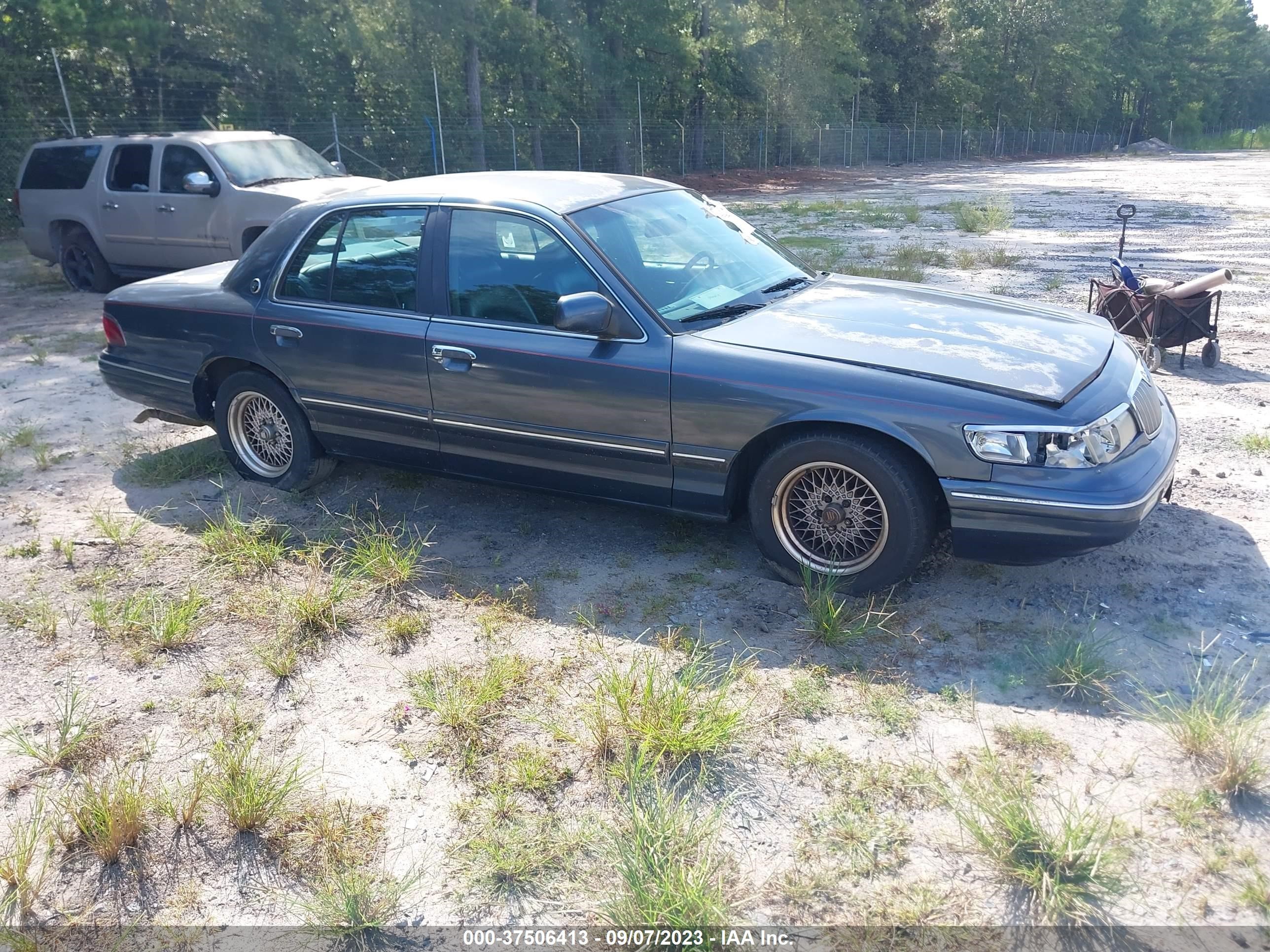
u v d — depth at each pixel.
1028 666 3.64
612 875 2.74
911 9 61.28
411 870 2.79
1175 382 7.29
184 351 5.48
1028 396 3.74
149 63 23.86
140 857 2.90
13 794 3.18
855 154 51.84
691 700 3.44
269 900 2.73
